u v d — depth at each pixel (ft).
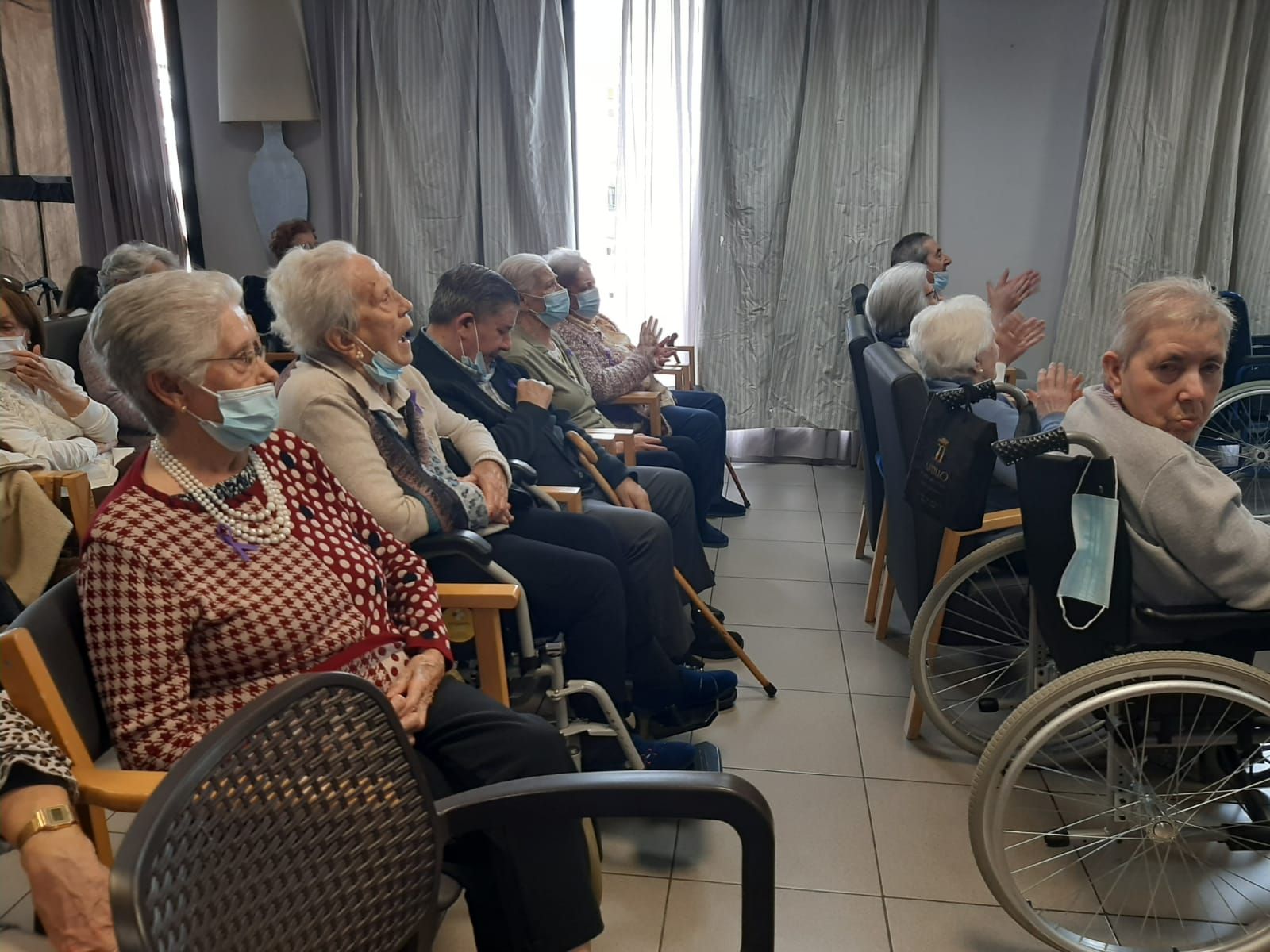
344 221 14.19
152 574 3.98
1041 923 5.29
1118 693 5.01
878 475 9.11
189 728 3.96
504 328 8.10
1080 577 5.17
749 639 9.28
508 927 4.33
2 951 3.35
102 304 4.22
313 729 2.85
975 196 13.79
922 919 5.73
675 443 11.28
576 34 13.74
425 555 5.78
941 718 7.27
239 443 4.33
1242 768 5.56
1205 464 5.17
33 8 13.78
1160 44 12.50
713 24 13.11
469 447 7.25
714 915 5.70
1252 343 11.38
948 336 8.09
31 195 14.25
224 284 4.42
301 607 4.37
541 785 3.41
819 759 7.33
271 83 13.53
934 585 6.97
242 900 2.55
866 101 13.19
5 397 8.50
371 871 3.01
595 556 6.55
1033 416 6.29
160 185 14.53
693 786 3.33
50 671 3.67
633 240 14.10
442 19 13.38
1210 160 12.79
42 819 3.32
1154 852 6.26
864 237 13.62
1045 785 6.95
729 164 13.60
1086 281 13.30
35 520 7.70
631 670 7.28
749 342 14.14
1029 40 13.14
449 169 13.85
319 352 6.10
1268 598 5.01
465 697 4.86
